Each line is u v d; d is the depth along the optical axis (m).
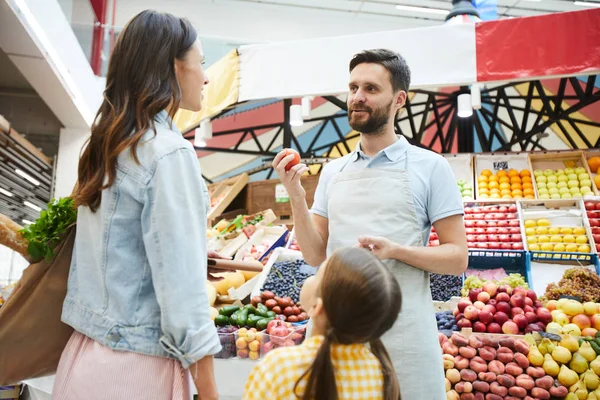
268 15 11.96
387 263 1.70
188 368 1.23
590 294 3.60
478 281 3.96
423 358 1.63
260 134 10.78
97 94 8.02
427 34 3.95
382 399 1.24
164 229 1.22
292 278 3.78
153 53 1.38
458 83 3.86
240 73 4.52
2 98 8.63
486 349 2.90
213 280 2.11
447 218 1.77
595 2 10.98
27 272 1.45
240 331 2.80
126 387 1.20
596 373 2.75
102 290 1.29
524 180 5.29
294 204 1.83
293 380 1.17
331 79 4.19
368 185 1.80
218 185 6.94
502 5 11.21
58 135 8.70
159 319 1.26
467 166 5.58
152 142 1.31
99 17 9.32
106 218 1.29
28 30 5.60
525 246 4.46
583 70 3.65
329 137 10.95
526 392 2.76
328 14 12.14
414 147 1.89
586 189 5.01
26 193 8.01
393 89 1.81
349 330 1.18
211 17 11.72
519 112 10.34
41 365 1.47
